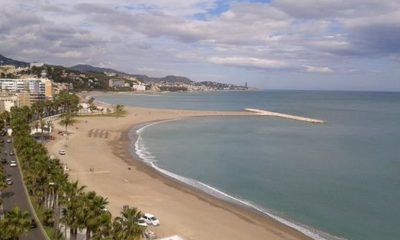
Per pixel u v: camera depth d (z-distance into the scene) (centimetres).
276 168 14862
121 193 11156
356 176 13625
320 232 8769
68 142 18900
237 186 12419
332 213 9975
